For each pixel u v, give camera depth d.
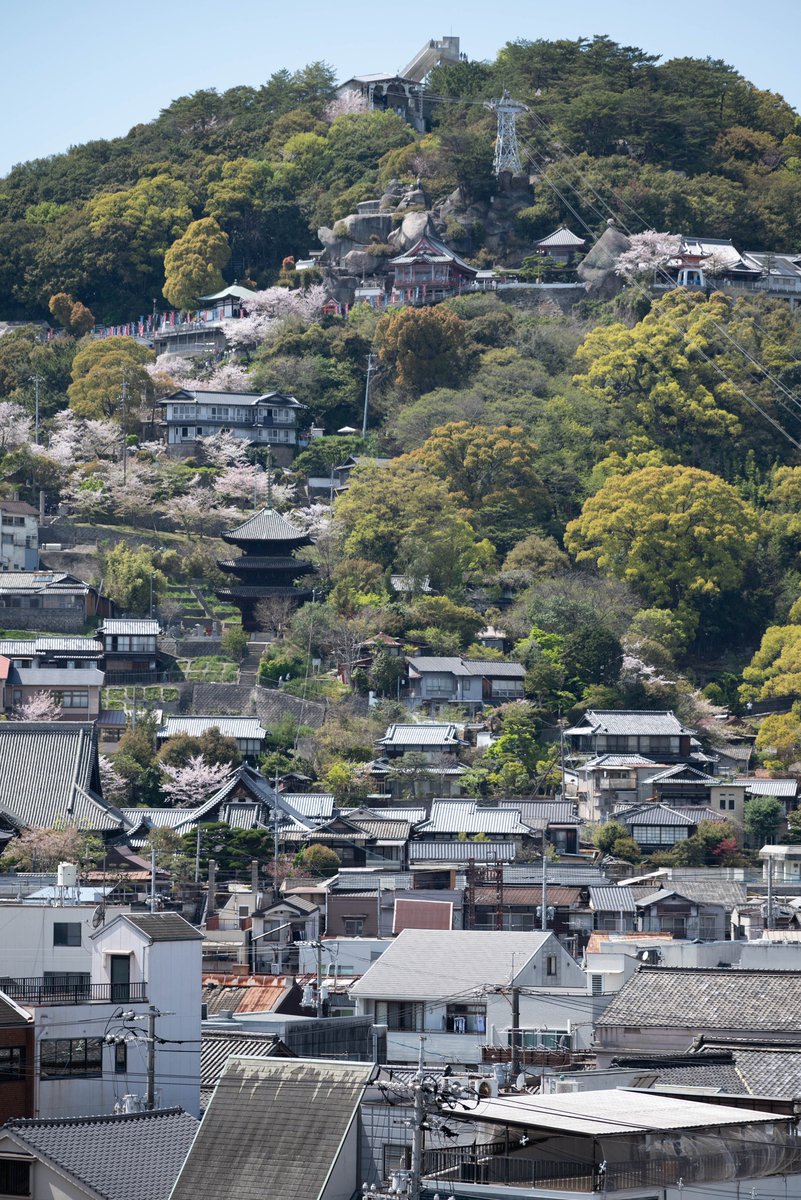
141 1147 84.75
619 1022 121.06
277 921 186.00
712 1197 80.94
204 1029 115.12
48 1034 100.56
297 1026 117.19
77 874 183.38
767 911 192.38
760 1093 98.12
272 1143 81.81
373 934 189.25
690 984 123.62
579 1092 91.81
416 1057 132.00
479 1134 81.31
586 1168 78.25
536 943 141.62
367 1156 82.62
